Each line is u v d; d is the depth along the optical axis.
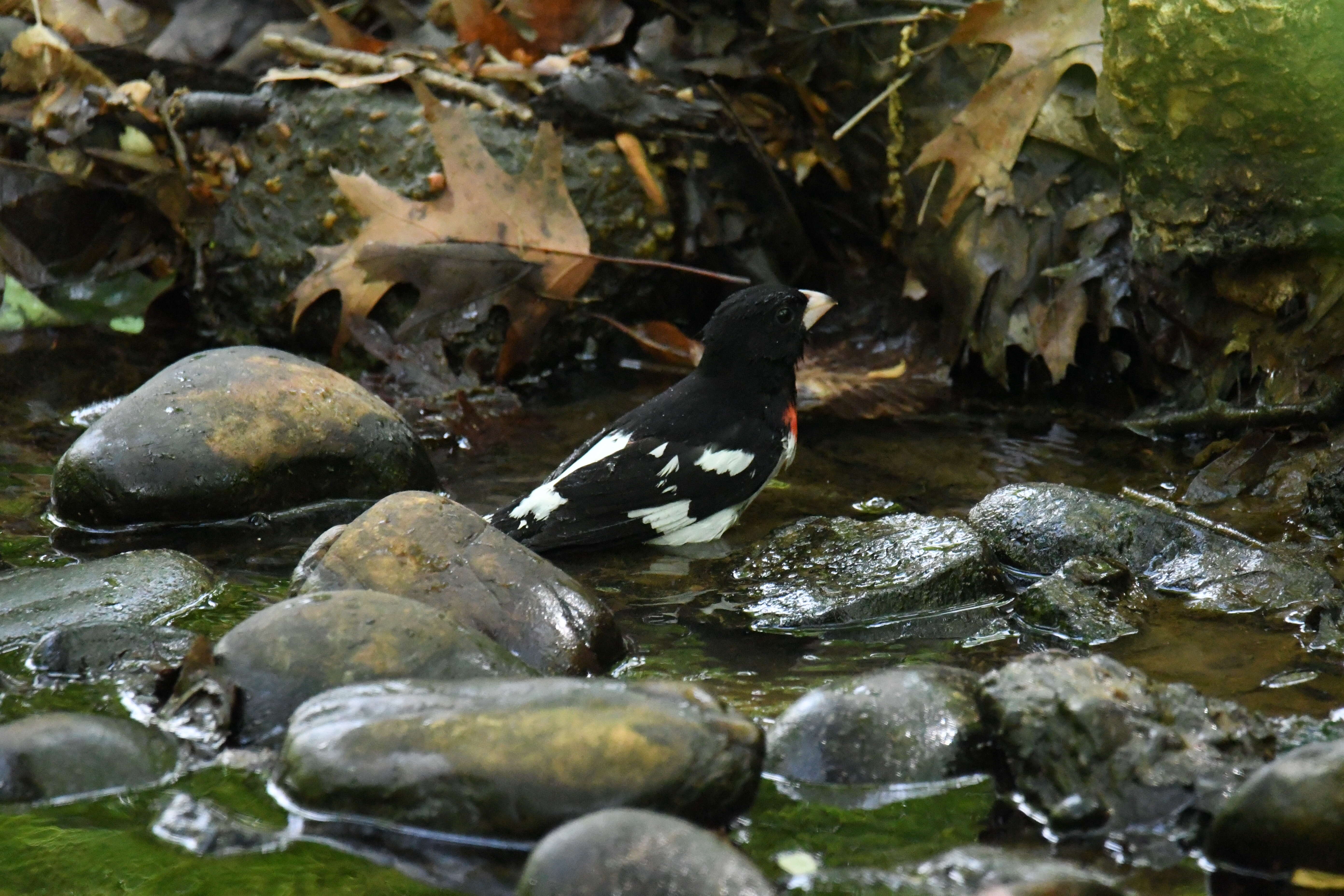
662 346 12.86
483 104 12.77
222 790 5.71
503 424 11.37
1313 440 9.41
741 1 13.31
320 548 7.31
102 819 5.55
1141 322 10.85
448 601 6.98
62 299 13.05
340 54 13.13
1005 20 11.18
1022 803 5.57
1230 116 9.10
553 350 12.68
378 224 12.13
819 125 12.96
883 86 12.43
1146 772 5.37
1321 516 8.62
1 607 7.46
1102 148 10.95
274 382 9.60
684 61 13.22
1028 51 11.14
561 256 12.31
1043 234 11.34
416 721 5.51
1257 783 5.05
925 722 5.85
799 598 7.92
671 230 12.90
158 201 13.08
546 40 13.58
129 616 7.44
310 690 6.16
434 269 12.20
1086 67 10.97
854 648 7.33
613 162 12.71
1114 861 5.18
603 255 12.67
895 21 12.12
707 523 9.12
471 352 12.31
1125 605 7.61
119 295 13.05
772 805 5.60
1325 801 4.93
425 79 12.87
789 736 5.91
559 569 7.41
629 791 5.21
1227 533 8.22
